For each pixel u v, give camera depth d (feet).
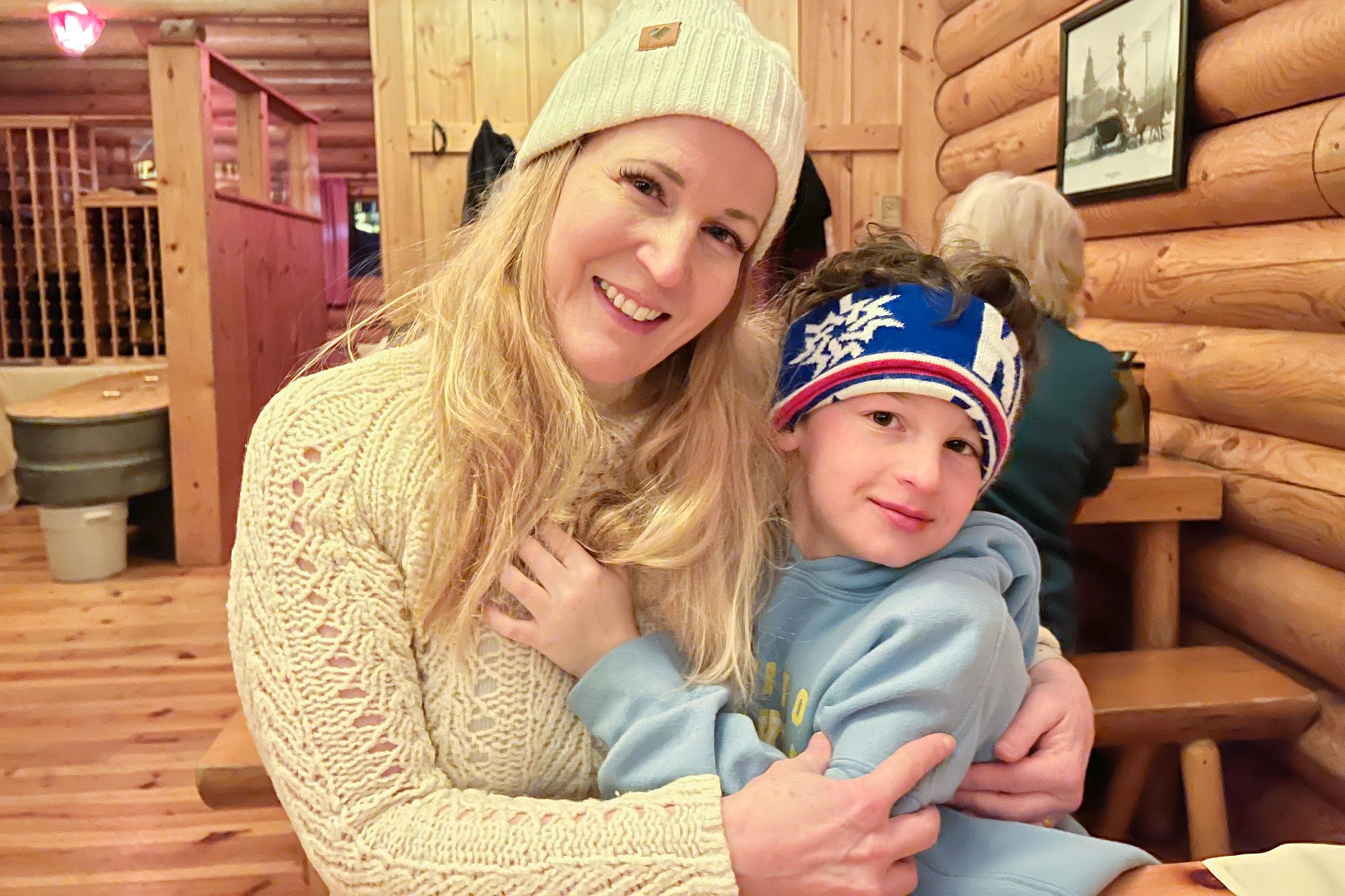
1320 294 6.06
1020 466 6.22
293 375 3.62
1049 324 6.68
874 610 3.12
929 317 3.07
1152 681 6.15
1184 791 6.96
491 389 3.09
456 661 3.07
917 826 2.76
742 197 3.01
